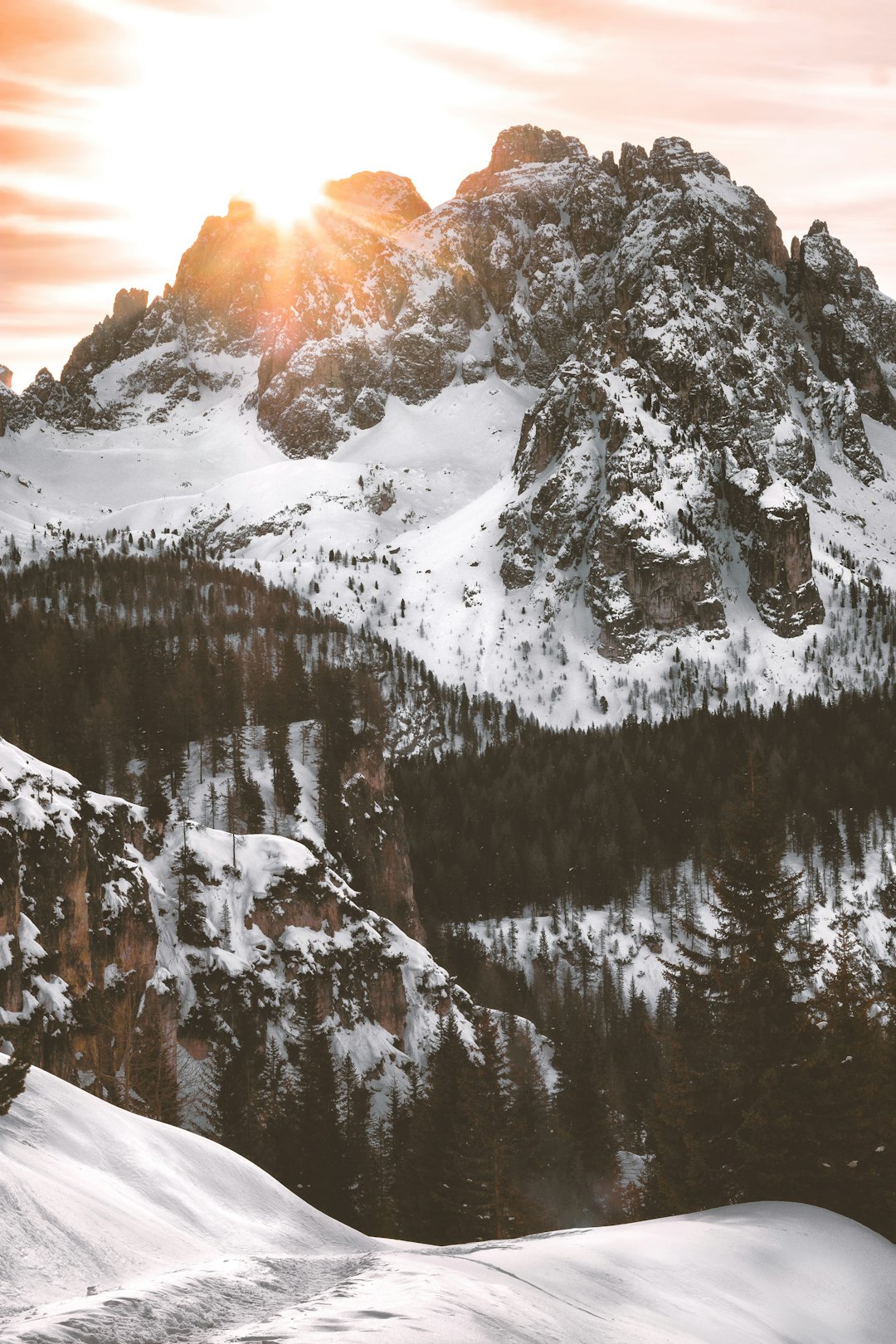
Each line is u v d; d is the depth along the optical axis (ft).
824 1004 135.64
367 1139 305.53
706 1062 135.54
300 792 619.67
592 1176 294.05
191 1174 88.28
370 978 463.01
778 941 138.21
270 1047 405.18
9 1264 56.34
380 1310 47.57
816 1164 126.72
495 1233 222.07
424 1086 382.42
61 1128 81.56
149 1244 66.90
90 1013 311.68
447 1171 232.12
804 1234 90.07
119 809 416.46
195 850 444.55
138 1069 296.92
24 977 295.69
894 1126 134.62
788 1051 132.26
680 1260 75.77
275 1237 84.17
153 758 618.03
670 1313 63.87
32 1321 45.65
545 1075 528.63
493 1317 50.21
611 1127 305.12
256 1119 324.60
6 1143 73.61
